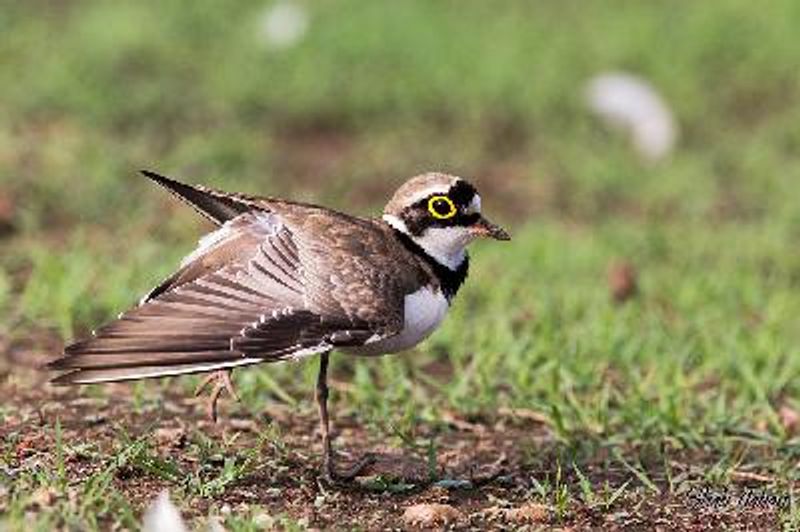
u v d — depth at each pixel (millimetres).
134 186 18625
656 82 24047
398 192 10477
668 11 27094
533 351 13266
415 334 10039
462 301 14820
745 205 20016
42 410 11461
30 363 12844
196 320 8719
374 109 22969
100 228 17266
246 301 8984
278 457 10758
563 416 12141
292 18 24812
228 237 9773
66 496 9461
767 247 17766
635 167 21250
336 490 10305
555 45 25219
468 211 10414
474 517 10016
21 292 14789
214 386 11023
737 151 22016
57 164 18797
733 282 16109
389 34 25234
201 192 9938
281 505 9961
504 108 23203
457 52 24781
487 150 21969
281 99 22922
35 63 23141
